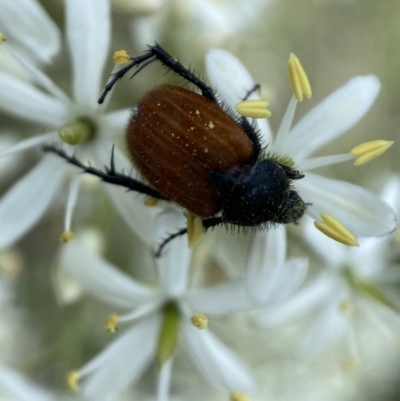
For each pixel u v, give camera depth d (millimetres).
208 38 63
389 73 80
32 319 71
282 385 75
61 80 63
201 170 54
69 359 63
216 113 54
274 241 56
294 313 64
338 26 79
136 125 54
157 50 56
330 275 65
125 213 57
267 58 73
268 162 55
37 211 58
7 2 56
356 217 56
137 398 72
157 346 58
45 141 58
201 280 61
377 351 77
